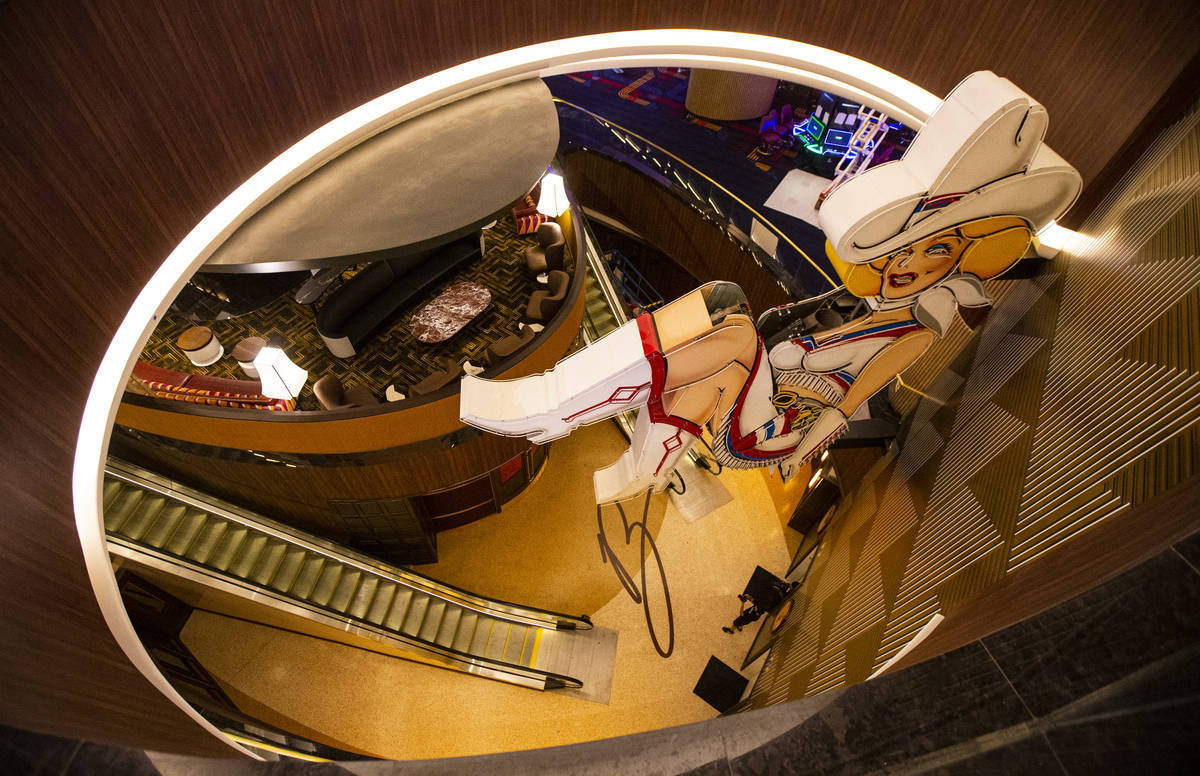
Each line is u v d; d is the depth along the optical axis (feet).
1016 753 3.43
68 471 7.75
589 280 42.65
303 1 9.16
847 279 9.62
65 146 6.76
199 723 10.97
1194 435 8.93
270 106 9.44
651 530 37.76
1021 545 12.25
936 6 12.82
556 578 36.14
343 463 29.22
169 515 27.71
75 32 6.58
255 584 27.68
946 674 3.86
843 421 11.76
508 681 31.35
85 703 8.12
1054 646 3.69
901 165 8.85
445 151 17.07
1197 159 11.71
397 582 31.91
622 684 32.14
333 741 29.17
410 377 32.09
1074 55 12.89
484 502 37.27
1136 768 3.13
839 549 26.04
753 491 39.47
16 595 7.14
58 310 7.06
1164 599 3.61
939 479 18.24
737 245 44.96
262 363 25.66
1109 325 12.68
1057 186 8.77
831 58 13.94
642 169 50.37
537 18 12.18
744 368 10.07
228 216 9.79
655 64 13.89
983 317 20.83
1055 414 13.29
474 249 36.99
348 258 15.29
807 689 20.52
